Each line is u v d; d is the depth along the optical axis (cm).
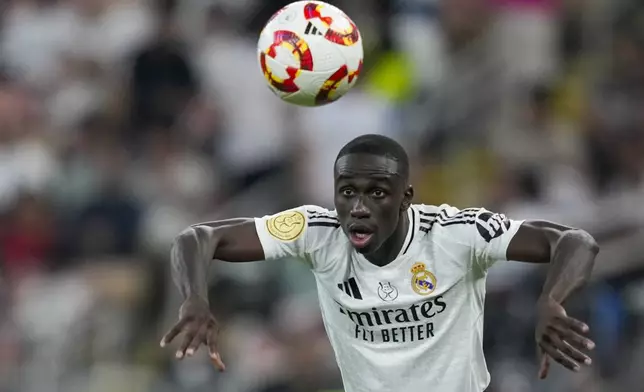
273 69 2405
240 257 2309
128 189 4775
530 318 3903
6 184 4816
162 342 2106
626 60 5194
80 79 5347
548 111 4753
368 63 5078
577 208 4362
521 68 4984
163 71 5081
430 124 4862
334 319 2361
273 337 4053
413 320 2303
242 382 4016
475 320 2333
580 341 2012
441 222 2297
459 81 4941
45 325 4362
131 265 4500
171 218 4584
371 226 2170
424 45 5153
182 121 5028
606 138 4884
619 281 3922
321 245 2319
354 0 5134
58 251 4725
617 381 3803
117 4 5581
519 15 5084
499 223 2258
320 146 4784
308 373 3984
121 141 4975
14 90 5275
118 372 4188
